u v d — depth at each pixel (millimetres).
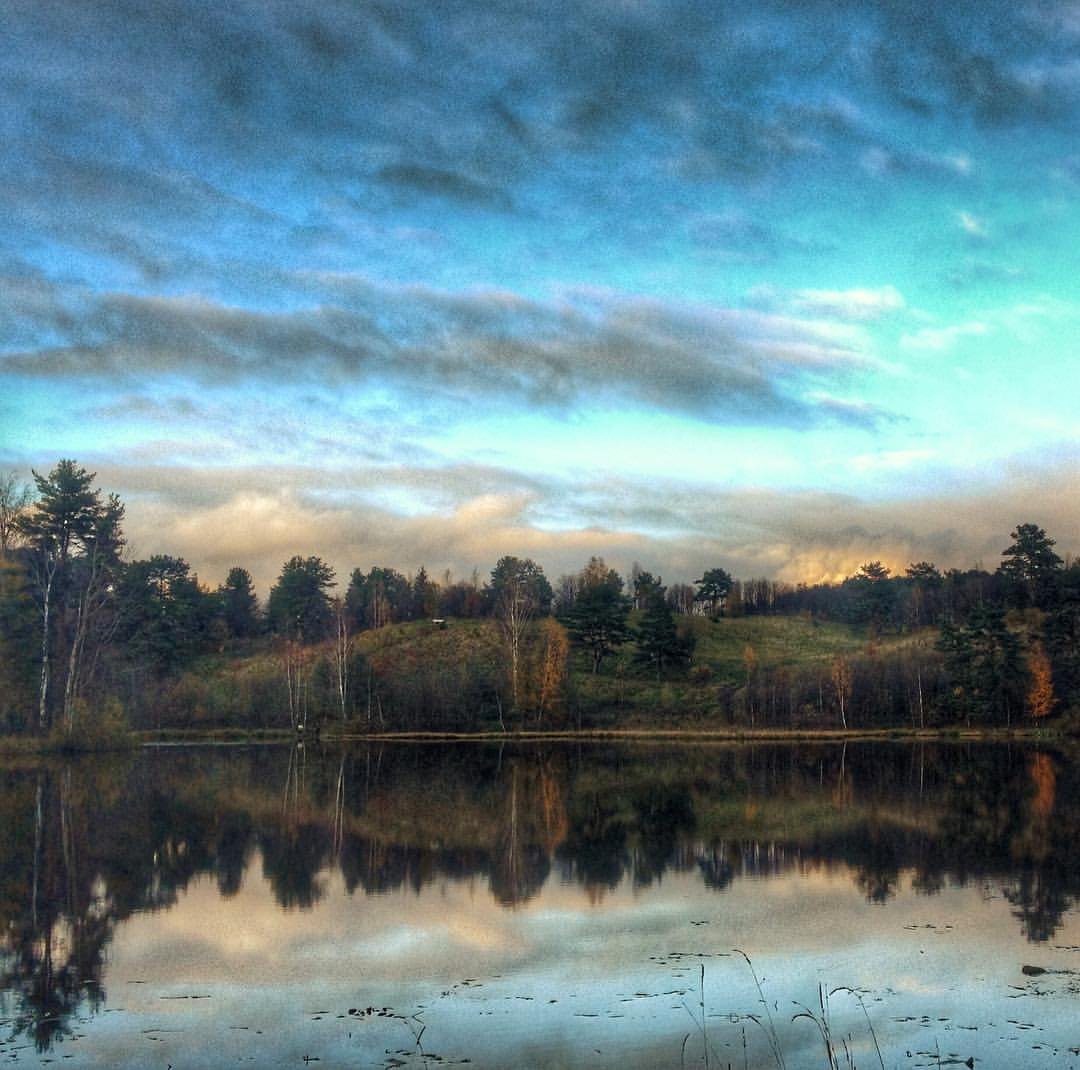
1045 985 14586
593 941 16938
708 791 40062
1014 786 41812
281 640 116812
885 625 128000
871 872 22734
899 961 15797
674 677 100812
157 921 18328
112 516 64250
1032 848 25859
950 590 134500
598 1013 13438
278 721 83562
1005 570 117000
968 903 19641
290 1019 13234
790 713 88375
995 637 86188
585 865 23625
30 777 43719
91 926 17969
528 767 53188
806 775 47594
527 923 18172
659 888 21078
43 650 57844
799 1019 13219
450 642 104500
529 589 134625
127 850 25500
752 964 15664
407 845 26438
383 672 92938
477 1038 12547
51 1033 12766
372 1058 11898
